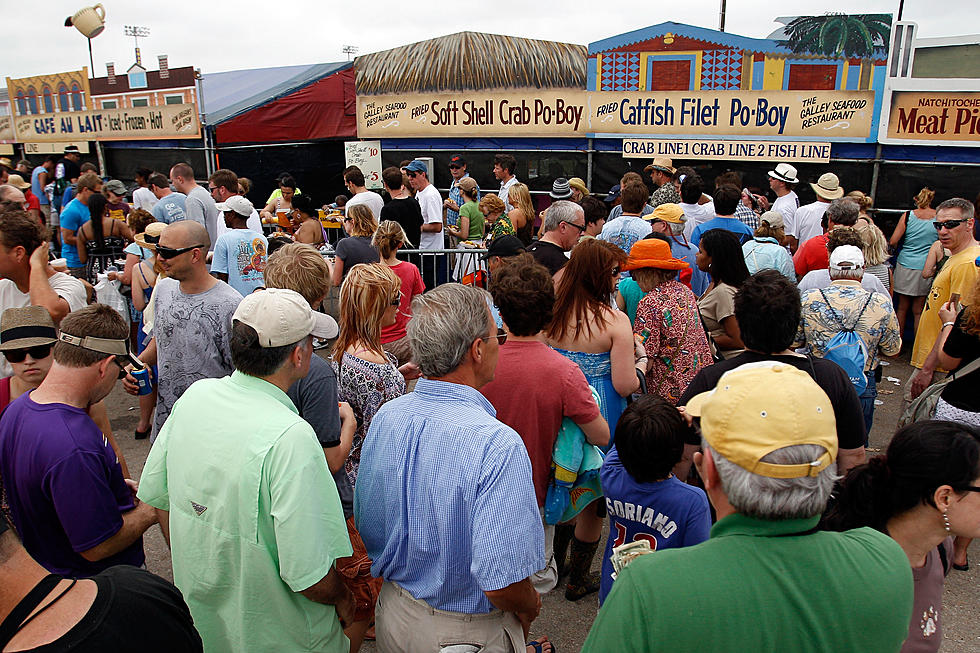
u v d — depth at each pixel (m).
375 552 2.09
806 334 3.66
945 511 1.79
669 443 2.49
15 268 3.58
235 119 11.16
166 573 3.85
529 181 10.19
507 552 1.80
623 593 1.33
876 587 1.31
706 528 2.57
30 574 1.24
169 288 3.54
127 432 5.78
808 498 1.29
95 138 13.35
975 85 7.46
